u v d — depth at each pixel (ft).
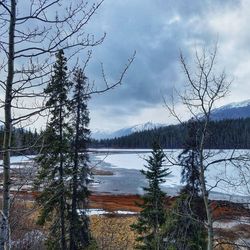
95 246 65.41
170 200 73.36
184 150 27.12
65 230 70.28
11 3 14.03
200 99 24.44
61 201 66.64
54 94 14.46
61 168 56.24
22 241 26.11
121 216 121.29
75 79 14.80
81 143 62.59
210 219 25.39
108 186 213.46
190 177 40.42
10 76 13.99
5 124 13.76
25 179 14.34
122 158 462.19
